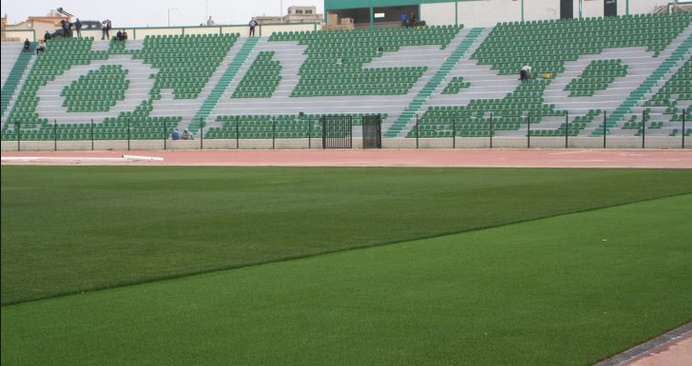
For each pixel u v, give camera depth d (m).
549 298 11.50
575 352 9.12
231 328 10.25
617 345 9.34
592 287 12.15
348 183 31.48
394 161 45.91
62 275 13.85
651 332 9.83
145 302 11.75
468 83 64.44
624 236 16.95
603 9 76.12
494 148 57.28
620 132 56.03
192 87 71.12
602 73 61.28
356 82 67.75
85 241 17.66
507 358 8.95
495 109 61.25
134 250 16.39
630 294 11.69
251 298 11.84
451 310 10.92
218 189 29.58
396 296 11.78
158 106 70.00
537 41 66.38
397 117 63.47
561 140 55.84
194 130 66.94
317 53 71.50
